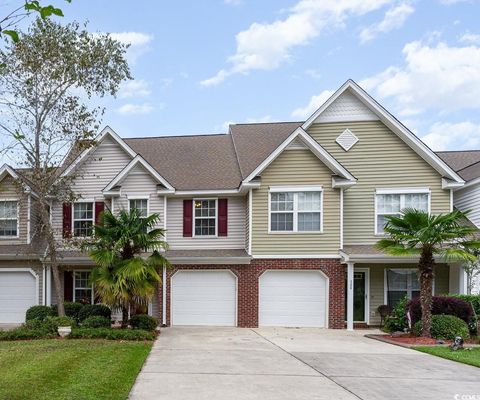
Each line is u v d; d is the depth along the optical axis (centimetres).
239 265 1897
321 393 764
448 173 1950
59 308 1697
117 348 1170
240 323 1864
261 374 911
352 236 1981
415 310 1566
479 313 1634
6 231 2091
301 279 1878
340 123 2036
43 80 1706
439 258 1809
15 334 1386
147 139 2562
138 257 1562
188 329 1772
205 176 2109
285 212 1892
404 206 1981
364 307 1959
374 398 736
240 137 2462
